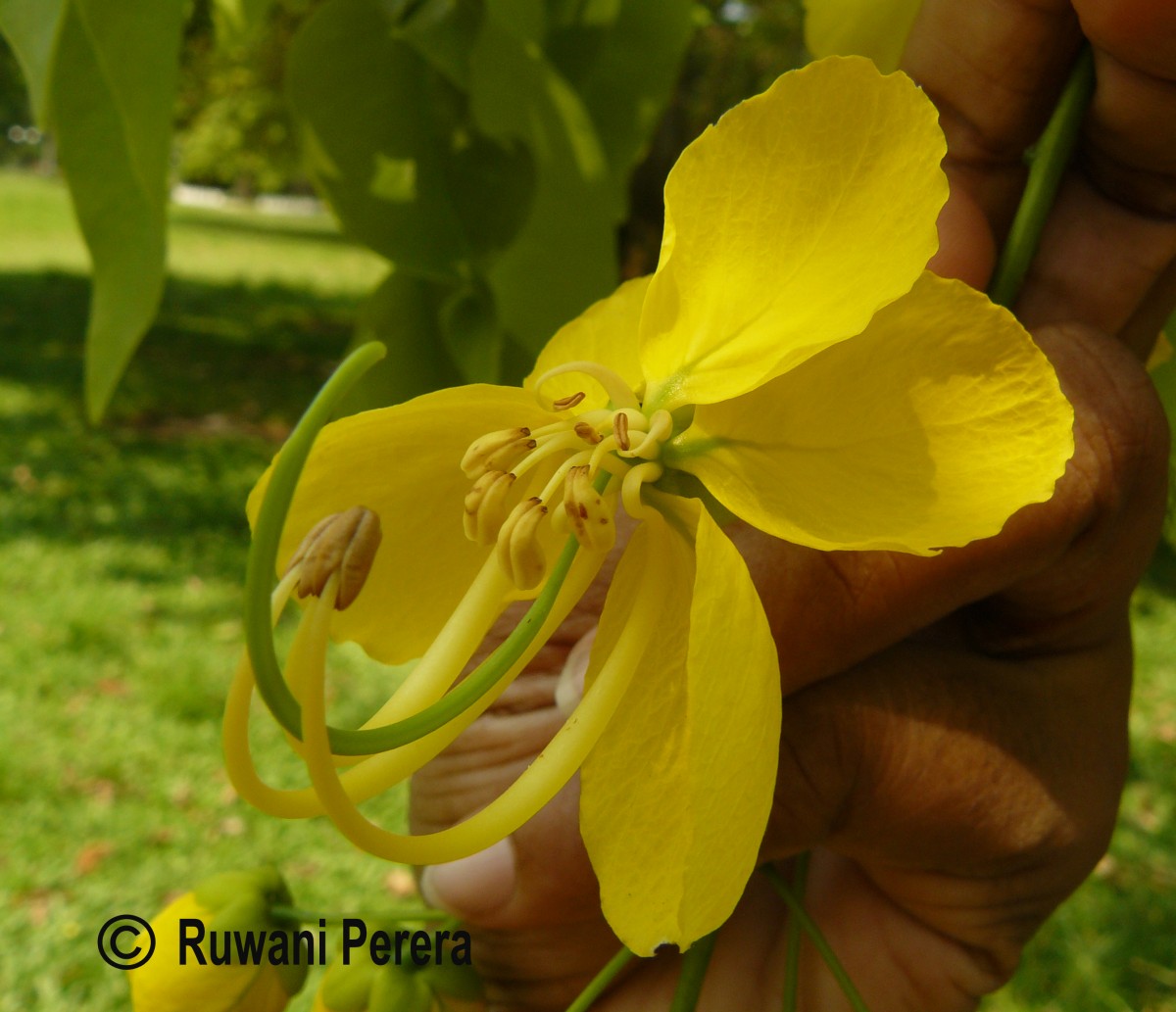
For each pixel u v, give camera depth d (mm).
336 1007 160
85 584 823
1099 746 150
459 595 114
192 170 3633
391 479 108
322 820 596
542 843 150
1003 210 141
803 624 126
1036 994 495
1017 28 127
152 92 149
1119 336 154
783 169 95
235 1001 160
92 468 1057
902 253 90
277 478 84
